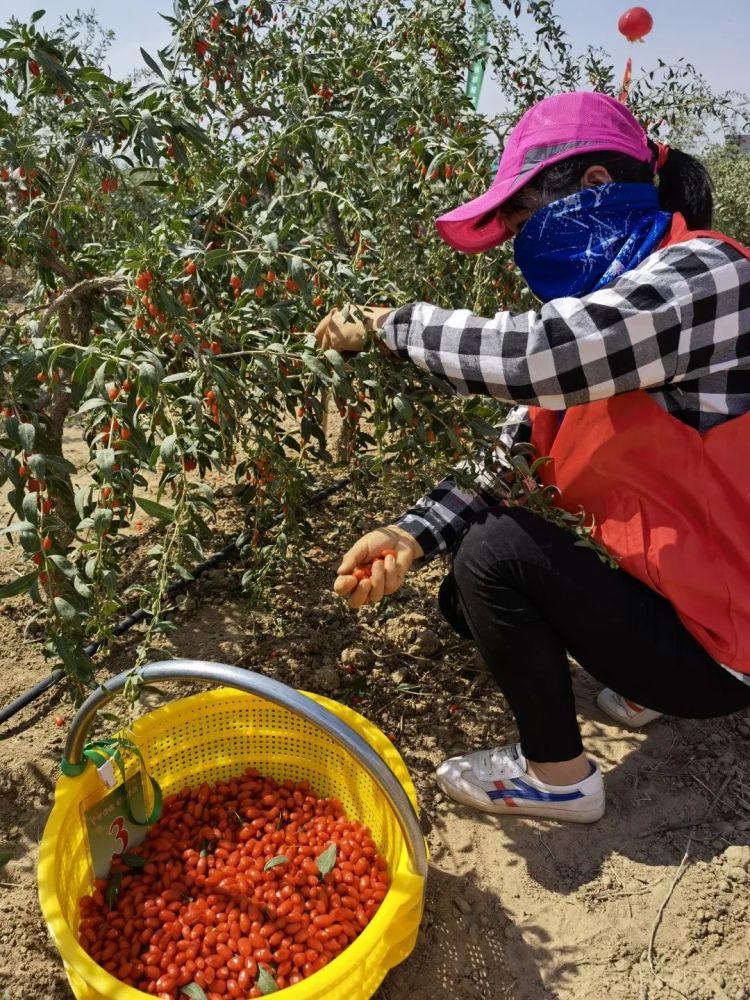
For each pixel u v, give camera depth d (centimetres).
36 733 208
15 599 255
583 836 183
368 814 179
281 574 269
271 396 200
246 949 152
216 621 250
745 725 215
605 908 168
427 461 172
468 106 268
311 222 213
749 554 153
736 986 155
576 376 140
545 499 162
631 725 212
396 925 144
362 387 178
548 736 173
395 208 225
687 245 141
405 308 154
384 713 218
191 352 172
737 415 152
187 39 238
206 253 165
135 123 181
